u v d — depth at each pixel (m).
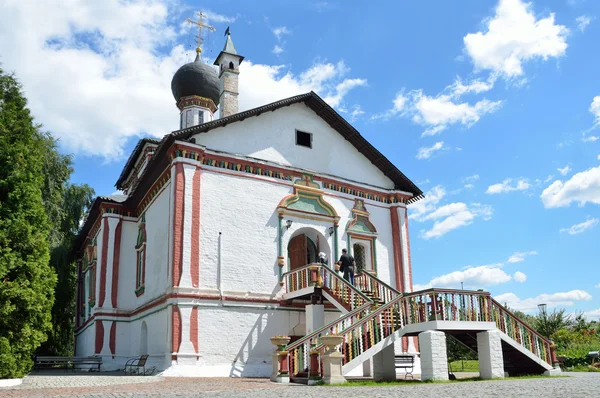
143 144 26.08
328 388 11.40
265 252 20.39
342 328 15.91
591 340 27.59
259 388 11.56
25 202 14.45
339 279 18.08
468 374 18.94
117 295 23.62
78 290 31.61
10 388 11.87
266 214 20.84
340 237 22.66
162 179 20.95
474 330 15.41
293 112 23.03
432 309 14.96
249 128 21.44
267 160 21.48
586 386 10.58
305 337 14.65
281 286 20.41
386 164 24.84
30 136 15.55
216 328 18.45
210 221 19.42
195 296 18.23
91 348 24.11
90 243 28.41
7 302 13.18
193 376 17.25
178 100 29.47
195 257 18.62
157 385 12.69
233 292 19.16
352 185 23.78
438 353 14.35
